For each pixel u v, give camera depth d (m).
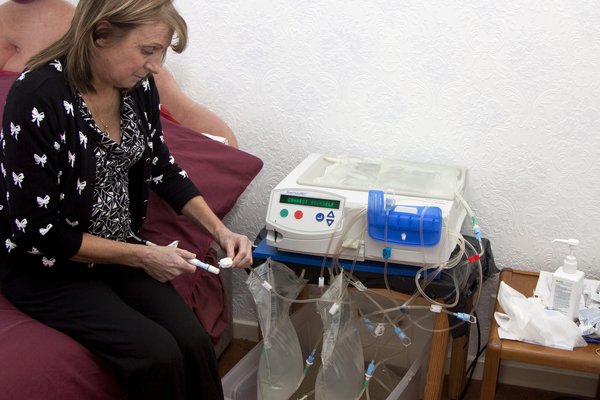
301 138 1.93
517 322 1.43
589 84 1.66
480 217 1.85
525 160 1.76
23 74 1.20
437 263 1.41
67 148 1.23
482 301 1.91
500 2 1.65
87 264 1.37
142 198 1.45
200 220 1.53
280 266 1.59
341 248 1.47
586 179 1.74
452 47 1.71
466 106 1.76
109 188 1.33
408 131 1.83
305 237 1.48
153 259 1.32
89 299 1.29
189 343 1.32
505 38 1.67
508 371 1.96
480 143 1.78
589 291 1.59
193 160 1.75
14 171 1.18
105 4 1.15
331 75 1.84
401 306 1.50
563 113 1.70
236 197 1.77
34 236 1.22
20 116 1.16
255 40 1.87
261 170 1.99
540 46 1.66
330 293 1.49
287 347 1.68
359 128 1.87
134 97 1.39
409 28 1.73
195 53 1.93
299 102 1.89
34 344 1.20
